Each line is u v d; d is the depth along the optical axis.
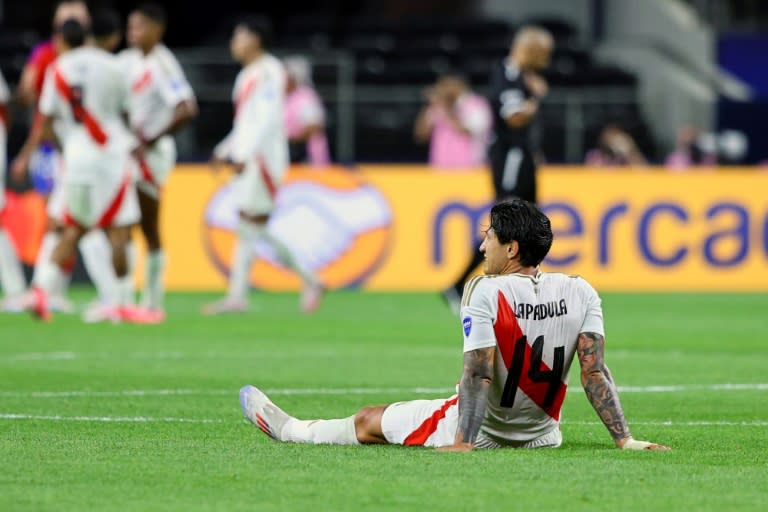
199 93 74.69
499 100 46.78
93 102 43.56
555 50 87.38
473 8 95.94
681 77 87.69
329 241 62.94
